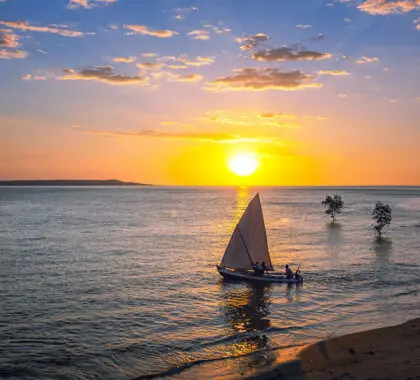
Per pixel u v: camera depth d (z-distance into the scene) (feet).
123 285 122.83
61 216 375.04
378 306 99.19
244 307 100.73
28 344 76.84
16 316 93.25
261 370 62.18
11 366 67.77
